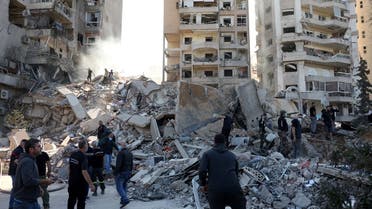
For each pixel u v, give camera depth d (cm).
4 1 3319
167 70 5041
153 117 2144
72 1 4259
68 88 3048
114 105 2681
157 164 1401
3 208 962
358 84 3944
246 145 1716
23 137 2069
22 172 515
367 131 474
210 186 524
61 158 1697
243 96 2180
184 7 5019
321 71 4628
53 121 2750
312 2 4738
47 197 845
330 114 1834
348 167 482
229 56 4950
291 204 852
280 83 4503
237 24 5062
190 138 1908
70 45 4097
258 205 861
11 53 3334
